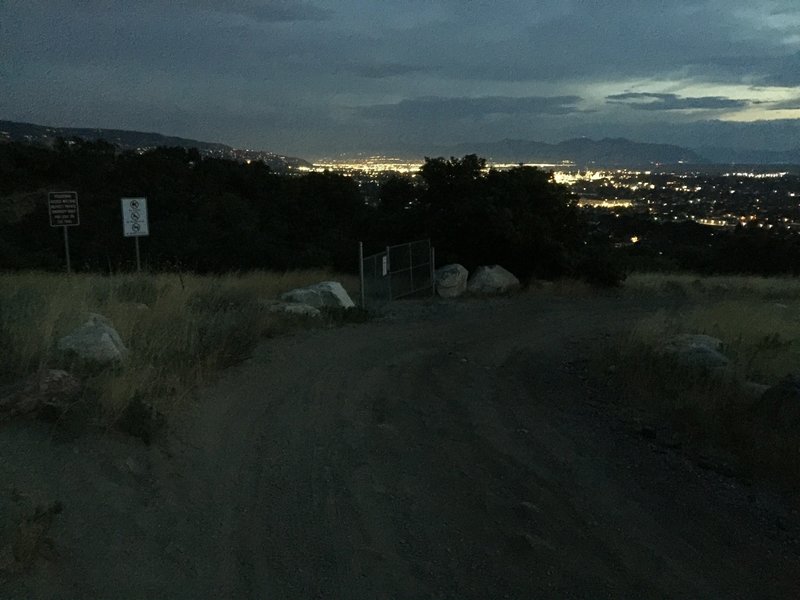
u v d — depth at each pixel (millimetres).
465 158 23688
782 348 11047
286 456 6316
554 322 16141
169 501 4992
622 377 9914
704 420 7852
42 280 13469
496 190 22656
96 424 5570
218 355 8906
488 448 7043
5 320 7555
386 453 6645
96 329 7449
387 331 13820
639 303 20312
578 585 4562
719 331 12508
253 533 4844
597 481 6383
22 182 43812
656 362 10250
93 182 44875
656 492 6246
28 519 3900
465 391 9266
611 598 4445
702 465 6895
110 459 5211
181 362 8055
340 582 4340
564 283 22984
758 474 6754
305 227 39531
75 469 4879
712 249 41562
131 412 5859
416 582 4430
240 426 6930
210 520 4914
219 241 26344
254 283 17703
